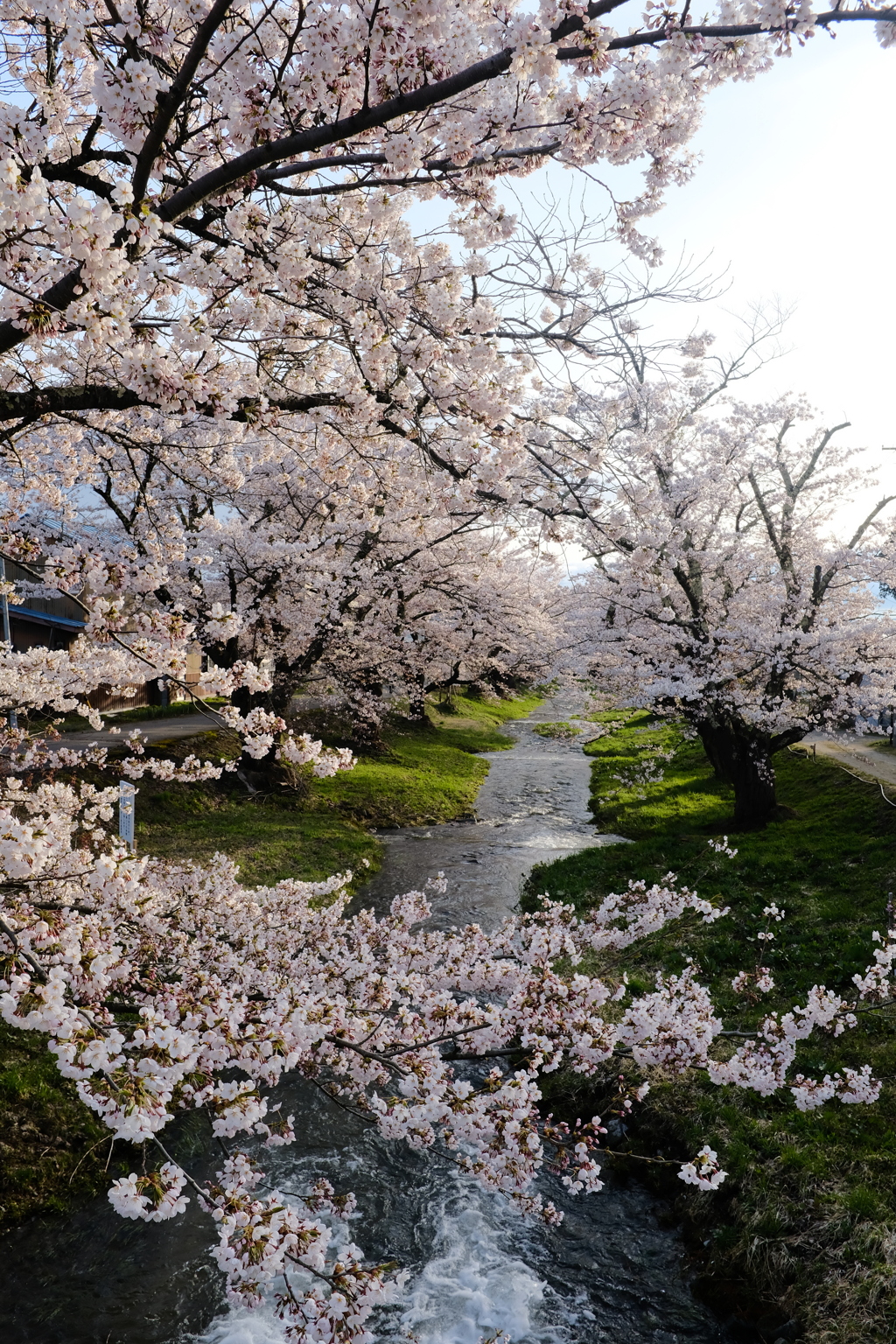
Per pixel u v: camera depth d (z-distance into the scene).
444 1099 3.37
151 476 12.88
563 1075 8.39
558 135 3.89
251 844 15.16
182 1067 2.50
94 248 2.67
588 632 18.70
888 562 15.21
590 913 5.55
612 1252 6.48
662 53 3.26
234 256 3.82
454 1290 6.07
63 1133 7.25
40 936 3.29
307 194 3.95
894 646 16.03
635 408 14.51
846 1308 5.42
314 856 15.03
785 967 9.95
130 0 4.04
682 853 14.71
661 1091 7.91
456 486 6.10
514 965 4.49
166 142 3.92
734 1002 9.23
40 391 3.96
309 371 5.69
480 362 4.99
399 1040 3.85
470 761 29.16
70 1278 6.05
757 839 14.99
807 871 13.05
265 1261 2.61
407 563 19.11
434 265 5.54
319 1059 3.95
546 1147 7.59
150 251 4.18
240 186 3.90
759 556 17.89
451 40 3.35
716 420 16.45
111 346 3.33
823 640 15.09
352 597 17.92
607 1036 3.84
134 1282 6.04
